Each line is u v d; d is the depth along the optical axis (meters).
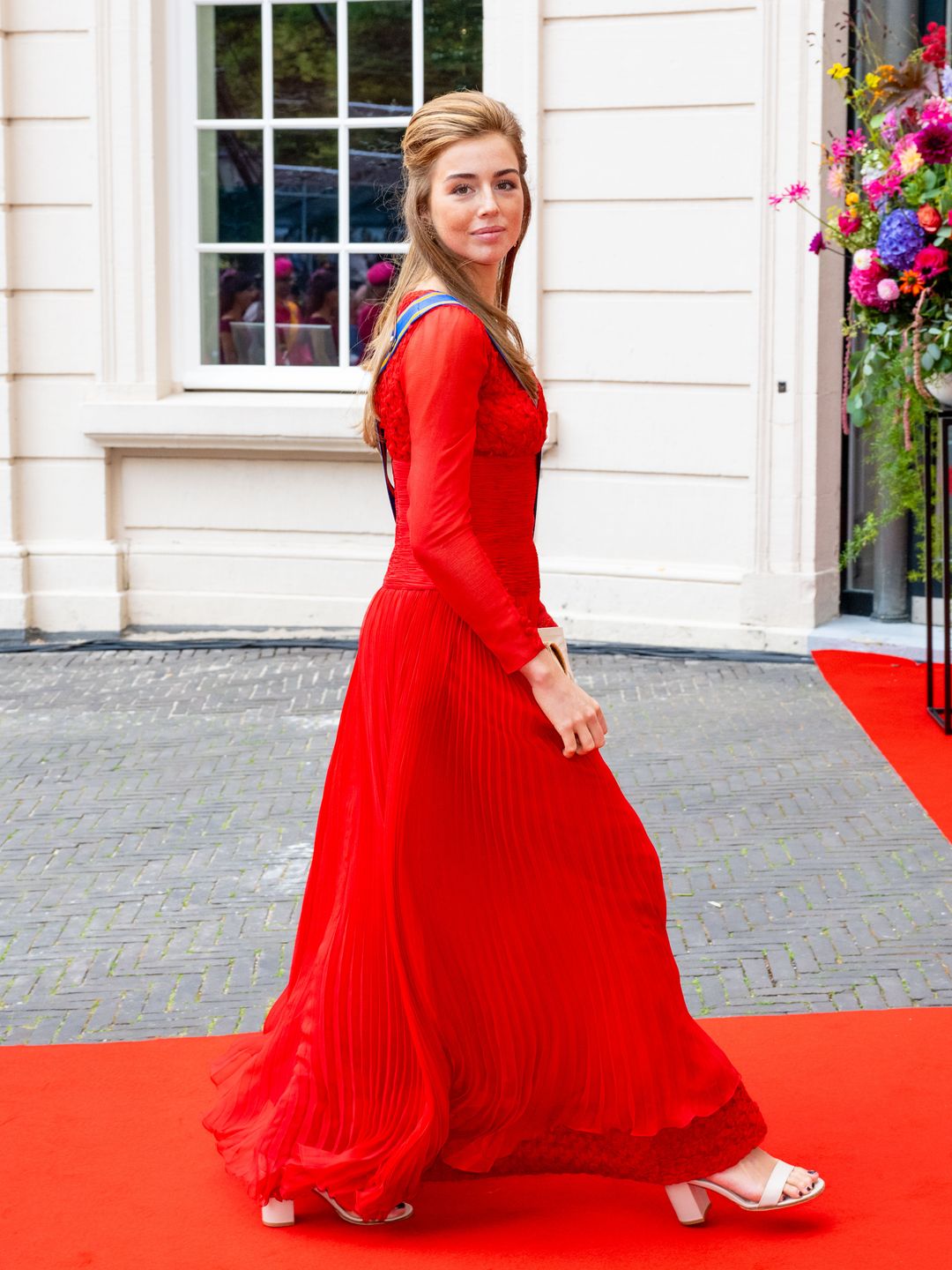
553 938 2.59
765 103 7.16
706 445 7.51
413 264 2.62
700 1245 2.60
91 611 8.13
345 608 8.05
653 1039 2.58
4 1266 2.58
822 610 7.56
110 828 5.18
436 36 7.75
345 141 7.92
